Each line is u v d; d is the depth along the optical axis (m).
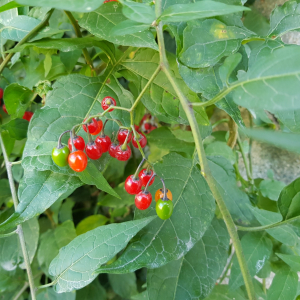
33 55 0.24
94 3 0.09
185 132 0.24
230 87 0.10
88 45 0.18
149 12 0.10
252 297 0.12
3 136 0.22
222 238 0.18
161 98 0.18
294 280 0.17
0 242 0.24
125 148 0.16
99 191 0.36
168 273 0.16
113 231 0.14
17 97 0.20
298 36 0.24
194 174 0.17
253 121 0.27
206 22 0.15
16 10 0.19
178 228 0.16
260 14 0.24
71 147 0.14
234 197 0.20
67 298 0.24
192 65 0.15
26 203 0.14
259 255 0.18
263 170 0.30
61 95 0.17
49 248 0.27
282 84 0.09
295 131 0.15
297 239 0.17
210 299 0.21
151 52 0.19
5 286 0.26
